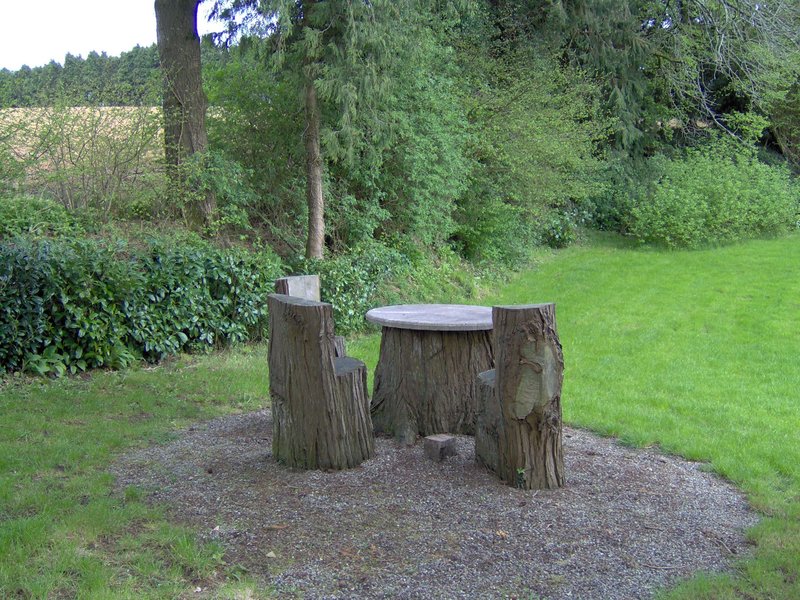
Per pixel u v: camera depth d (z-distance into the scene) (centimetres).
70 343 716
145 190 951
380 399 536
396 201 1245
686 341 955
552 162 1519
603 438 562
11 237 786
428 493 416
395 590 318
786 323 1057
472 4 1336
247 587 318
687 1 1894
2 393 626
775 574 338
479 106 1463
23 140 882
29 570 321
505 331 419
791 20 1869
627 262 1652
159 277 788
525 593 318
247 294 875
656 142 2145
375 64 984
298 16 973
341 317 971
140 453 497
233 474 446
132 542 353
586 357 864
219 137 1085
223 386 689
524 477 425
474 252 1498
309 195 1033
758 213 1952
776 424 604
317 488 421
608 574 336
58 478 444
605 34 1816
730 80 2131
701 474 481
